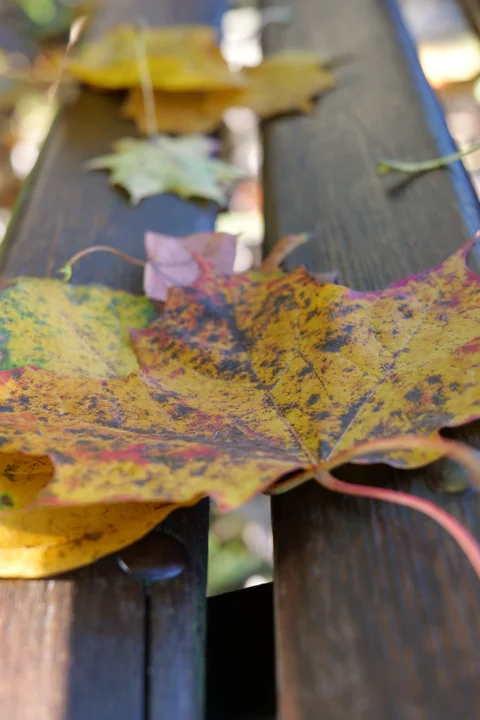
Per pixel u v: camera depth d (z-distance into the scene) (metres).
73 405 0.41
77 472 0.39
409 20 0.90
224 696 0.41
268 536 0.77
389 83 0.59
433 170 0.52
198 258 0.45
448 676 0.34
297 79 0.60
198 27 0.67
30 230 0.52
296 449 0.40
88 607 0.40
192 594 0.41
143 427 0.40
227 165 0.58
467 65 0.88
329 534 0.40
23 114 1.08
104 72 0.62
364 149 0.54
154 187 0.55
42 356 0.43
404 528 0.40
